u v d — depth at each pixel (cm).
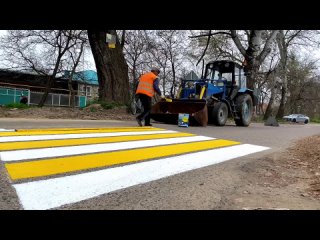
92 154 523
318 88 5272
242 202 330
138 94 1061
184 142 729
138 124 1120
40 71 3309
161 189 361
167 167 467
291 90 5269
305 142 870
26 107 1423
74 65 3192
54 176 385
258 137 941
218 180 412
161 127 1070
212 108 1355
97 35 1516
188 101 1279
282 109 4144
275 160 576
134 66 2861
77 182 367
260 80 3269
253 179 433
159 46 2959
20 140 618
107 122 1145
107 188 353
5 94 3133
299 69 4750
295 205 327
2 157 469
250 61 2230
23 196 314
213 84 1407
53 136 691
